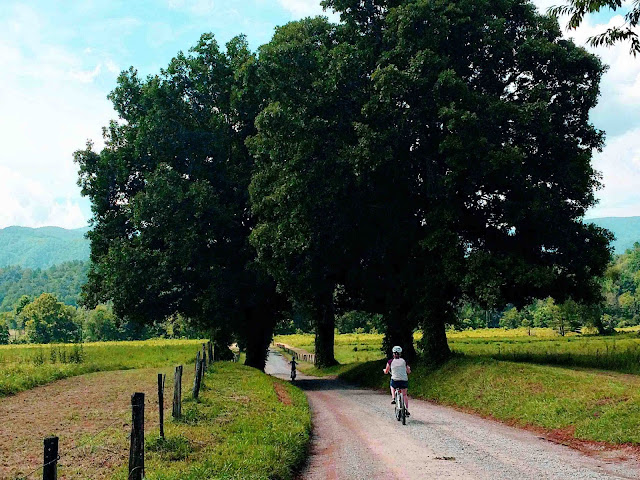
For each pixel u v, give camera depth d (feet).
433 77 78.02
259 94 105.50
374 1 89.51
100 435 40.96
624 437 41.91
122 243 121.39
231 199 125.39
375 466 36.19
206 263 121.90
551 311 328.08
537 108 77.00
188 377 83.87
